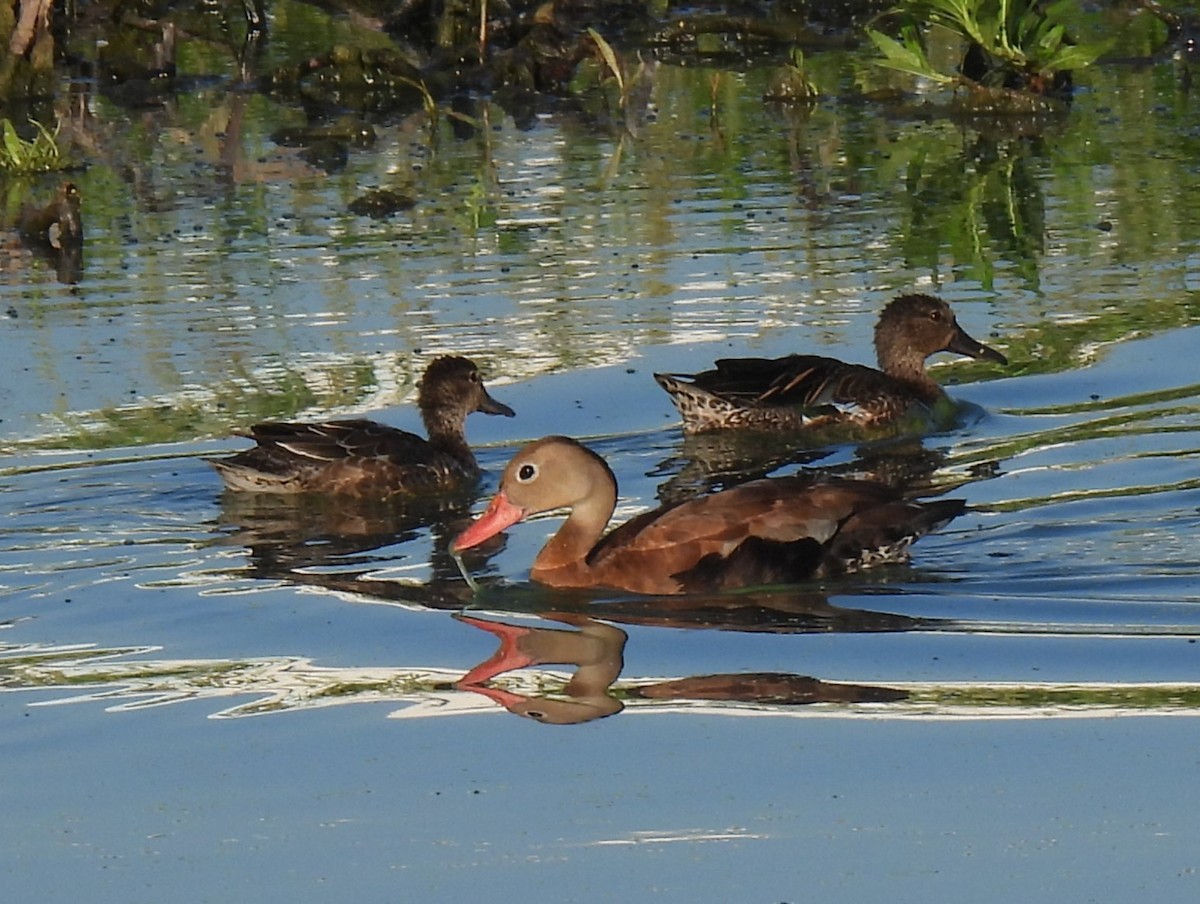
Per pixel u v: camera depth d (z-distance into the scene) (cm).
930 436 1619
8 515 1448
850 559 1321
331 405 1659
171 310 1905
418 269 2017
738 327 1833
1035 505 1430
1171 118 2612
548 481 1326
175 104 2809
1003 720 1084
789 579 1310
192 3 3262
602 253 2066
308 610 1273
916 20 2922
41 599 1295
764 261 2028
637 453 1590
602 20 3152
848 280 1962
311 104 2808
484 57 2889
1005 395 1688
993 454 1558
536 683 1149
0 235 2195
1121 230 2106
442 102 2830
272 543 1406
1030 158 2439
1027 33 2717
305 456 1511
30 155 2458
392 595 1302
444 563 1369
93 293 1970
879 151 2494
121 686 1157
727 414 1622
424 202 2284
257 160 2503
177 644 1220
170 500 1488
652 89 2861
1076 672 1151
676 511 1331
